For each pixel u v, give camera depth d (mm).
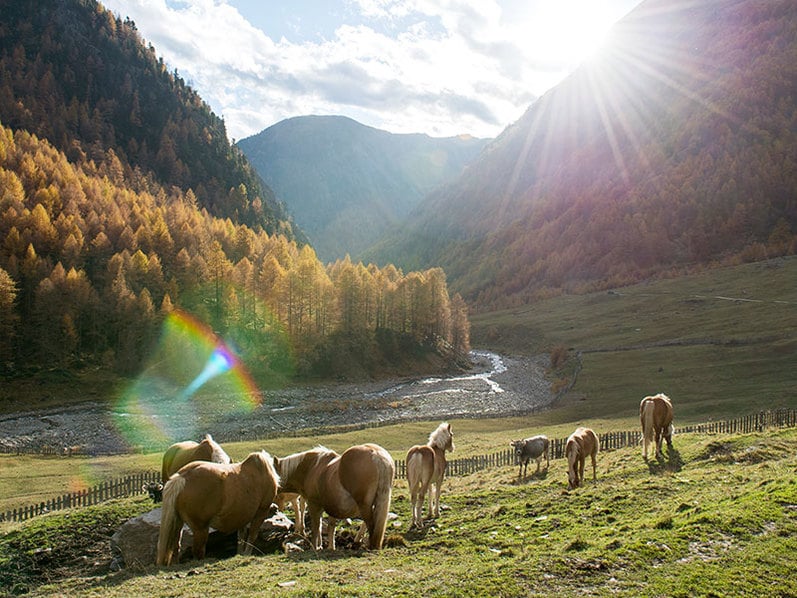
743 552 10781
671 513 14281
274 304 102688
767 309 106750
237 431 61312
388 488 13570
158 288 100812
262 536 15312
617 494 17375
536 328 143250
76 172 146875
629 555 10758
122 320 88188
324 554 13016
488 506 19266
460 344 125625
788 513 12680
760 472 18562
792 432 28078
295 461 14930
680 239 189000
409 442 48219
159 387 83000
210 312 101375
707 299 128375
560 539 12875
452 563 11641
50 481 36531
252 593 9859
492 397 82938
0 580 14938
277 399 81812
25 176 123625
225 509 13477
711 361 75812
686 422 46312
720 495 15477
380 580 10312
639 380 73125
